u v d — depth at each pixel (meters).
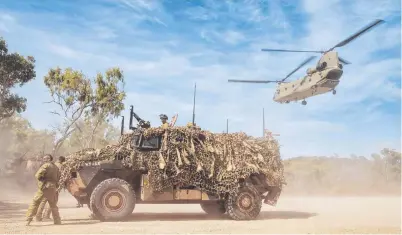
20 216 11.87
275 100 21.98
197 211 14.73
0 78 26.42
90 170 10.55
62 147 39.50
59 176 9.96
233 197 11.08
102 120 31.77
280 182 11.91
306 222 10.46
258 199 11.28
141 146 10.85
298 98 20.66
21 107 28.00
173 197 10.87
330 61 18.33
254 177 11.73
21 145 41.88
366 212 14.26
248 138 11.98
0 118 27.97
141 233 7.93
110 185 10.23
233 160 11.33
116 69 31.97
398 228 9.08
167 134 10.99
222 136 11.64
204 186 11.08
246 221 10.71
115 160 10.70
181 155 10.91
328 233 8.16
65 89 30.64
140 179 10.92
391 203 22.02
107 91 31.45
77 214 12.59
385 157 51.53
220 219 11.43
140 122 11.26
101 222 9.95
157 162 10.73
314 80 18.88
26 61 27.11
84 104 31.06
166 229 8.60
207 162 11.11
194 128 11.45
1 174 32.81
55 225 9.30
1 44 26.19
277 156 12.05
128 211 10.27
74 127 32.16
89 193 10.81
